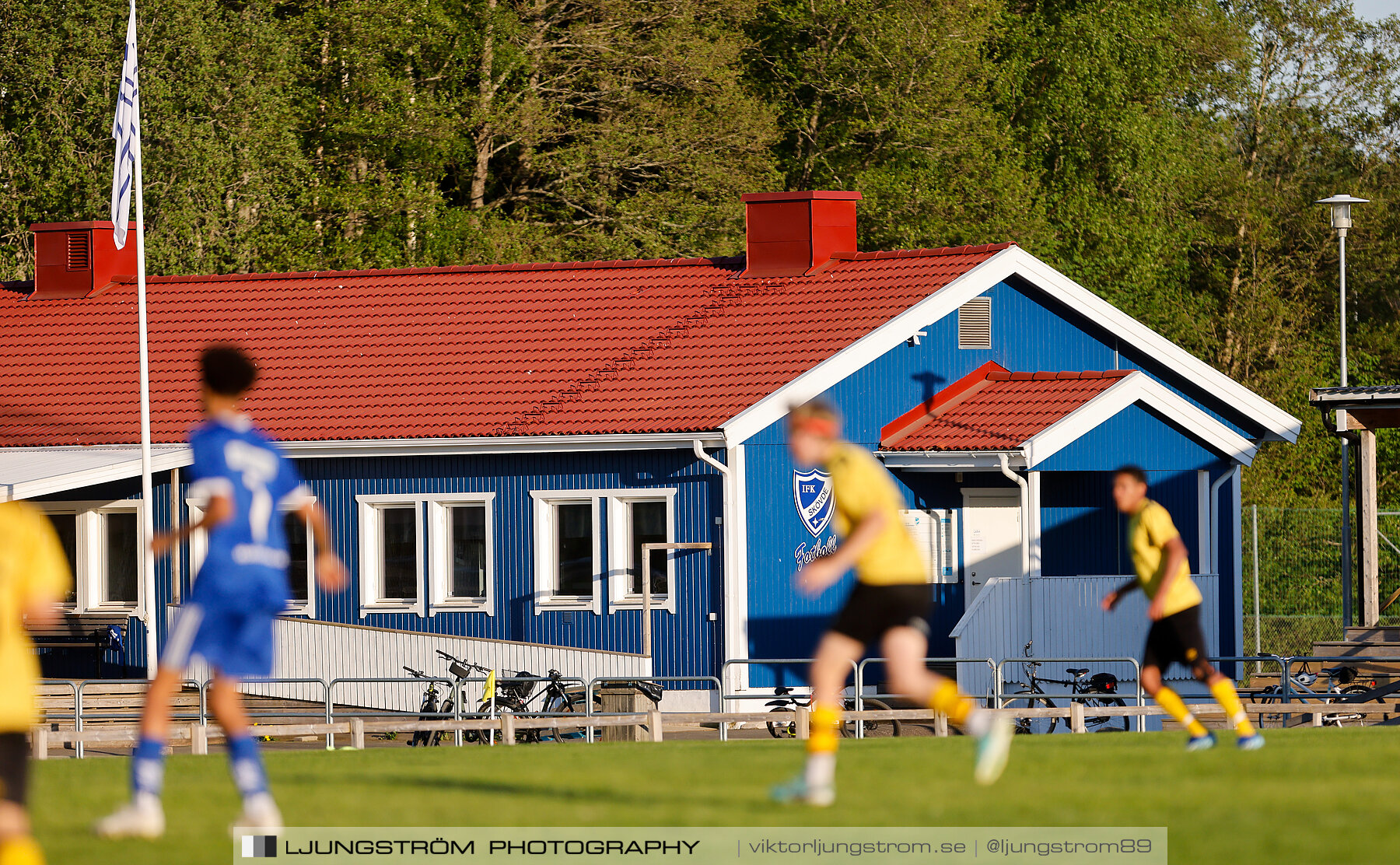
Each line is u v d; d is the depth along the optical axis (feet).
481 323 375.04
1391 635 364.99
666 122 600.39
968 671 297.74
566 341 362.53
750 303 364.38
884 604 110.93
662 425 322.55
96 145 507.30
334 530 348.59
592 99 619.26
